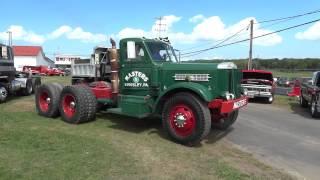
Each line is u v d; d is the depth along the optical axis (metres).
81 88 11.03
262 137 10.45
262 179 6.76
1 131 9.16
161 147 8.52
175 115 8.98
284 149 9.19
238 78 9.94
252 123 12.69
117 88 10.59
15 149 7.66
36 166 6.70
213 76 9.03
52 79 42.41
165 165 7.22
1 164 6.71
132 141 8.95
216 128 11.10
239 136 10.44
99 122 11.23
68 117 11.03
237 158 8.11
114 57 10.52
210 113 9.41
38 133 9.12
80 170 6.59
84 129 10.24
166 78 9.59
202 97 8.56
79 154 7.48
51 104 11.66
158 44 10.19
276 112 16.19
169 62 9.98
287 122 13.28
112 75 10.62
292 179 6.93
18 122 10.88
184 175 6.71
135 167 6.96
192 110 8.73
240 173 7.00
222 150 8.72
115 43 10.59
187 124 8.77
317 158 8.48
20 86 18.27
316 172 7.46
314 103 14.54
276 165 7.80
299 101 19.91
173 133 9.01
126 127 10.60
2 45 15.83
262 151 8.91
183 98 8.81
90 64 12.42
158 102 9.49
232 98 9.41
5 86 15.90
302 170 7.56
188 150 8.46
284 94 26.11
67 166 6.75
